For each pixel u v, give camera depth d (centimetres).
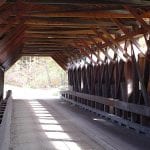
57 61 2497
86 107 1791
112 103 1298
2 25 1074
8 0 813
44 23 1141
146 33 988
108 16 984
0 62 1580
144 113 975
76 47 1866
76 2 769
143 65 1031
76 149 771
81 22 1145
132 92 1156
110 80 1381
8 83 5047
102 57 1534
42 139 890
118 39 1209
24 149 763
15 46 1593
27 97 2850
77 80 2092
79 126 1148
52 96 3031
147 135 971
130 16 986
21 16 1012
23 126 1118
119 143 852
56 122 1245
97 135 962
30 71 5078
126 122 1140
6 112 793
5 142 552
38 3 787
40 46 1973
